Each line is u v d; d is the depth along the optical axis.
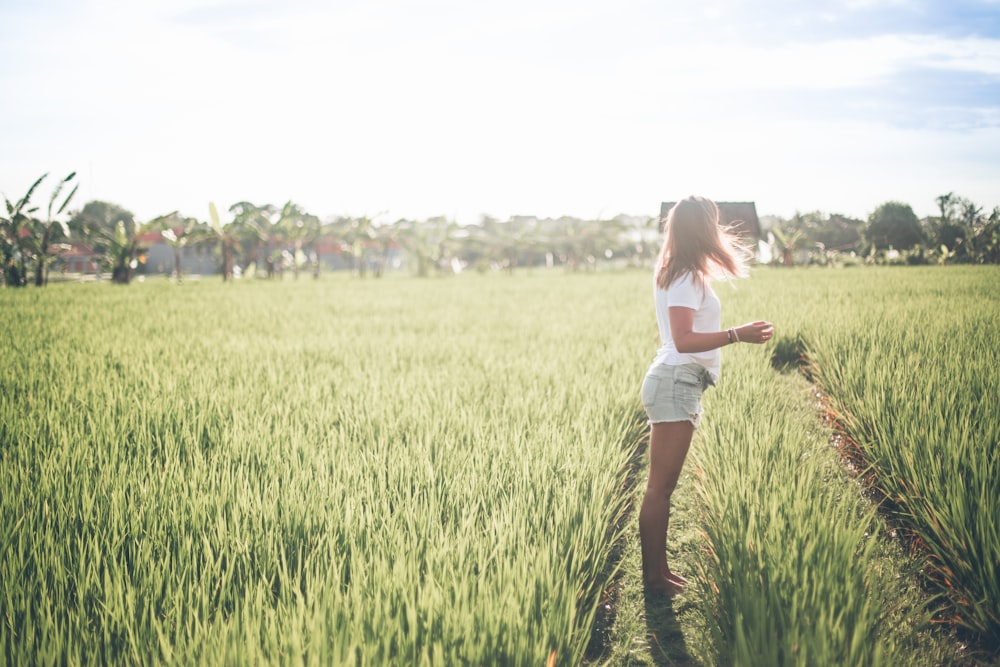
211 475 3.82
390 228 48.56
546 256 60.44
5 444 4.60
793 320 10.16
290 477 3.97
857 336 7.95
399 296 22.02
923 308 11.08
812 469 3.93
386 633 2.31
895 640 2.66
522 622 2.40
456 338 10.88
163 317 13.96
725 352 8.44
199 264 59.25
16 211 26.22
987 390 4.98
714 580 3.12
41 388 6.34
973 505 3.24
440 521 3.48
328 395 6.28
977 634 2.88
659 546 3.37
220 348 9.52
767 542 2.97
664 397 3.27
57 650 2.30
